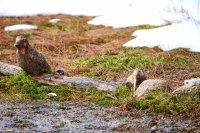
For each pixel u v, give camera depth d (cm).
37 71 2720
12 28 4531
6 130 2017
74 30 4512
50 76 2712
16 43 2670
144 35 3947
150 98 2342
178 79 2833
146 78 2725
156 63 3183
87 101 2477
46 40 4034
